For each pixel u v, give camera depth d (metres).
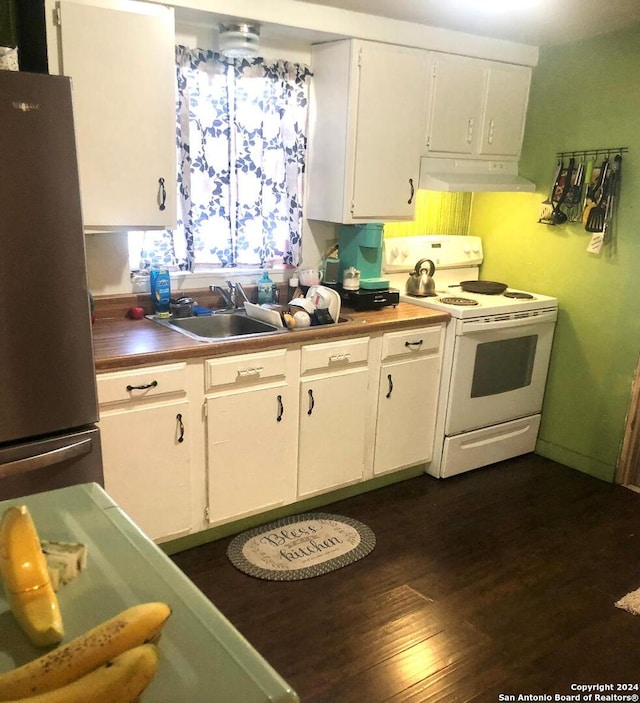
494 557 2.62
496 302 3.22
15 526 0.94
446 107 3.12
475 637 2.15
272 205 3.05
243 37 2.57
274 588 2.36
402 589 2.39
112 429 2.20
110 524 1.13
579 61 3.17
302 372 2.64
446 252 3.60
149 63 2.28
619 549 2.71
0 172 1.71
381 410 2.97
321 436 2.79
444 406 3.16
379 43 2.83
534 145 3.44
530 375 3.44
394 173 3.04
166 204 2.45
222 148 2.81
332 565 2.51
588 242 3.24
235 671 0.80
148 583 0.96
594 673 2.00
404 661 2.02
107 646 0.76
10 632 0.87
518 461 3.55
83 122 2.21
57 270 1.87
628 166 3.04
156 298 2.76
